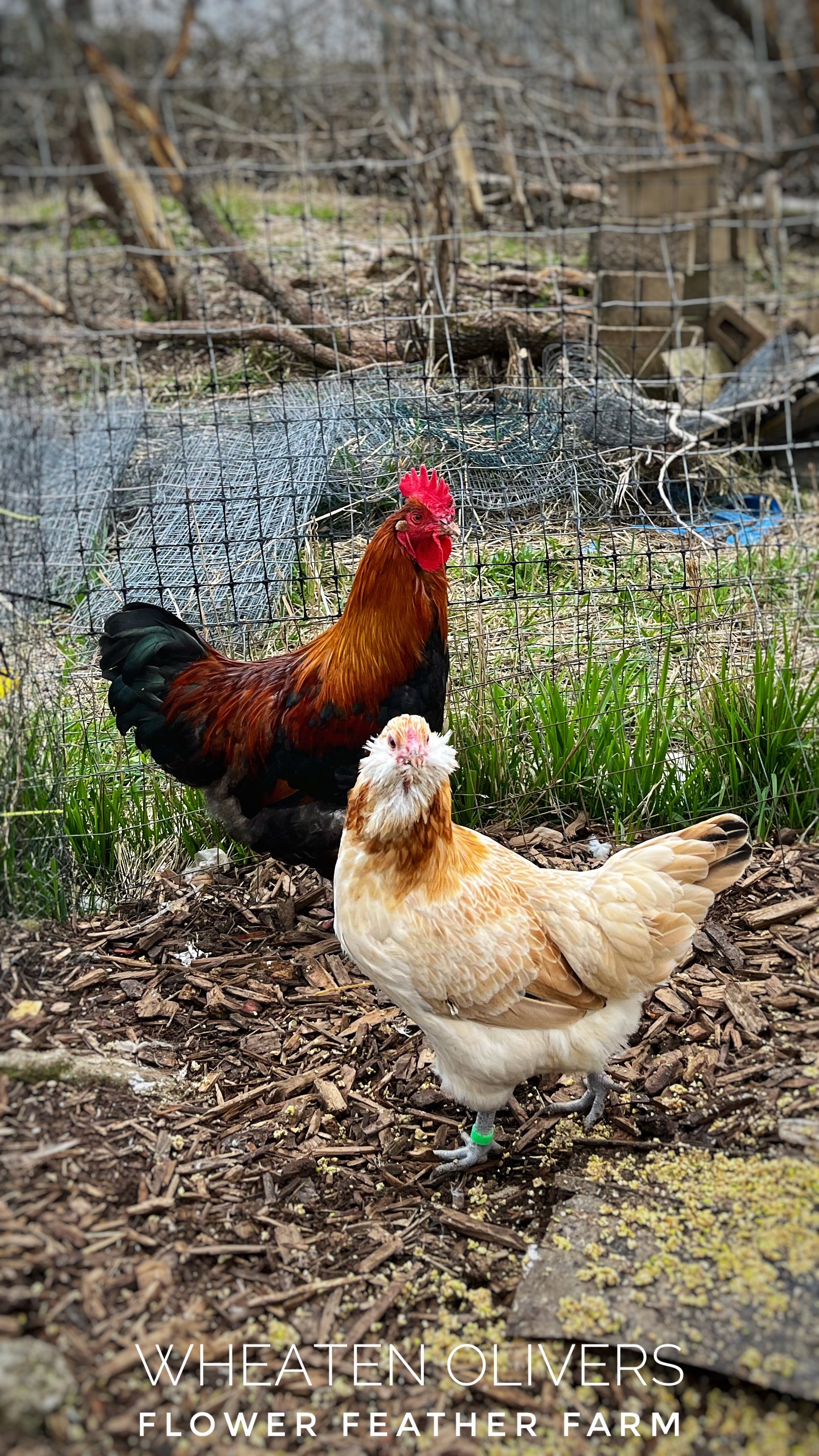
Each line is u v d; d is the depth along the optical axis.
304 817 2.08
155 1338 1.61
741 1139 1.80
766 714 2.26
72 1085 1.83
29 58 6.12
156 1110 1.83
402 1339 1.64
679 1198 1.74
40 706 2.10
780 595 2.54
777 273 4.04
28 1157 1.75
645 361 3.06
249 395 2.83
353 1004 2.00
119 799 2.22
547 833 2.26
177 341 3.28
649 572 2.38
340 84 5.05
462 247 3.60
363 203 4.43
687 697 2.34
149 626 2.12
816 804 2.27
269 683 2.07
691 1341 1.60
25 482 2.61
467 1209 1.77
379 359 2.96
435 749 1.73
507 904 1.75
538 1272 1.68
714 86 6.43
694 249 3.33
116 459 2.80
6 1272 1.63
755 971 2.02
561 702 2.28
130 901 2.15
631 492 2.65
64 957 2.02
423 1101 1.89
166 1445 1.54
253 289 3.07
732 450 2.68
